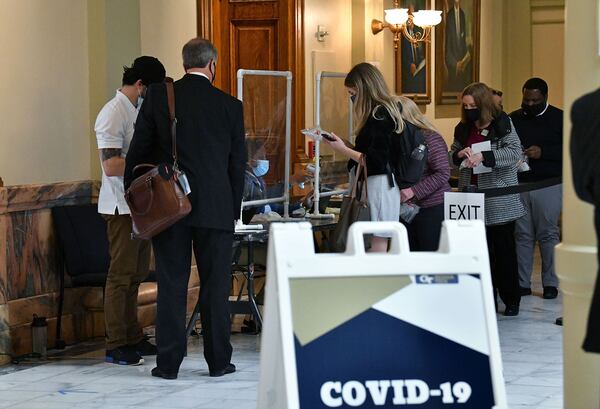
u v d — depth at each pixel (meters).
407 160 15.20
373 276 7.64
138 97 15.45
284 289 7.45
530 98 21.47
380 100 15.13
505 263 19.33
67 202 17.69
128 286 15.59
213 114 13.98
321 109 18.36
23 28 17.41
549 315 19.48
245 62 24.06
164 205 13.45
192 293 19.58
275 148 17.39
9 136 17.16
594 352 7.18
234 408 12.65
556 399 12.97
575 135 7.20
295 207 18.38
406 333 7.61
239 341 17.12
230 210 14.12
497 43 35.38
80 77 18.58
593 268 8.62
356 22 26.36
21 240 16.70
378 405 7.50
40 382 14.38
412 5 28.00
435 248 16.19
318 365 7.45
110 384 14.12
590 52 8.70
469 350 7.69
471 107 19.20
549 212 21.11
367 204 14.99
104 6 18.45
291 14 23.72
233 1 23.91
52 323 17.22
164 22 20.09
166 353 14.33
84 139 18.67
